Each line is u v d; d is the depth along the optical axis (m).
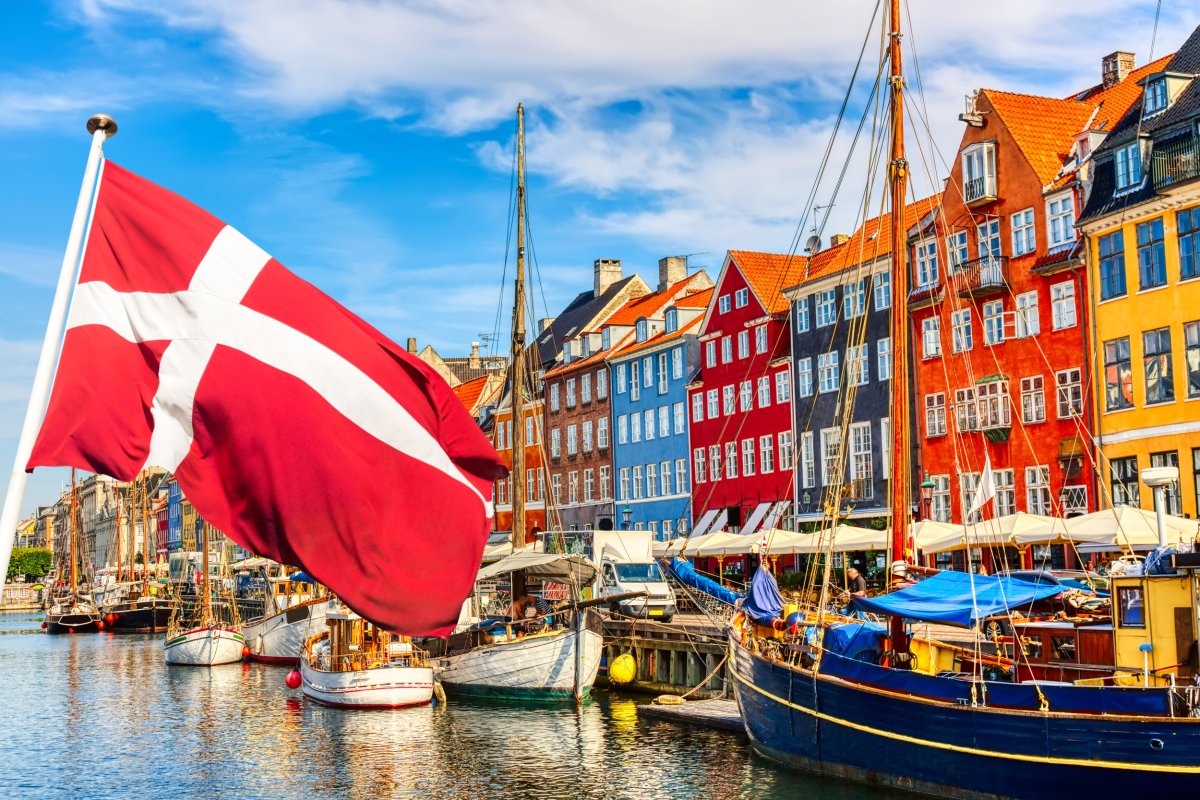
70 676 55.56
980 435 48.16
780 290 61.66
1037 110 49.25
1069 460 43.97
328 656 41.31
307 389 9.93
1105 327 42.84
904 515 25.75
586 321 88.00
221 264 9.81
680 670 38.53
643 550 46.78
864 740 22.89
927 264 47.47
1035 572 25.23
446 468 10.45
